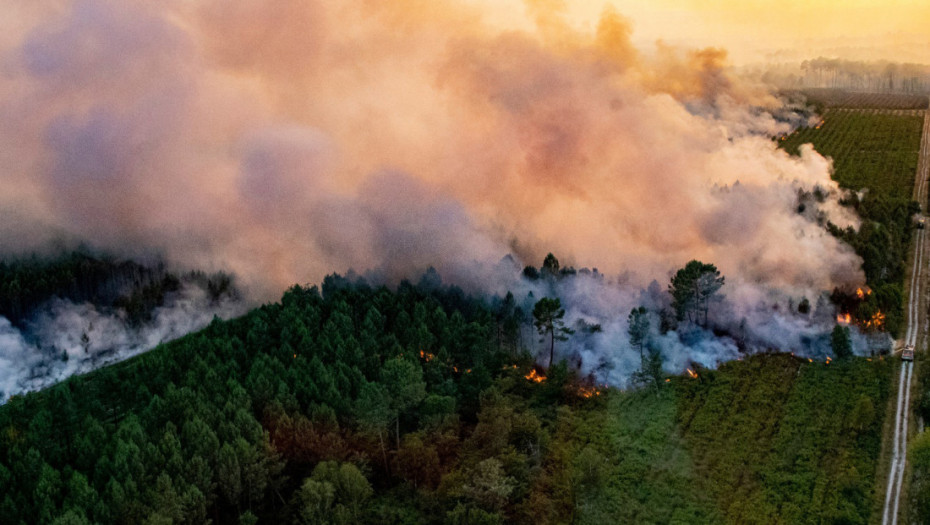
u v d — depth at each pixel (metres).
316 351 141.62
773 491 114.25
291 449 115.50
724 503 112.50
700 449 124.88
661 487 116.00
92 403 125.38
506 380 139.75
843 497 112.25
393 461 119.19
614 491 114.94
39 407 126.94
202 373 131.62
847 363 149.12
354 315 162.38
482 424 120.75
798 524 107.06
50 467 102.62
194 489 100.94
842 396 138.50
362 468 113.75
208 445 108.44
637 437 128.25
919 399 135.75
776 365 150.62
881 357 151.00
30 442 111.31
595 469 114.38
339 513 102.44
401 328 152.75
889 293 169.75
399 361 128.75
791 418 132.38
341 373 128.25
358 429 119.69
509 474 113.00
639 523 108.62
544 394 140.62
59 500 100.06
